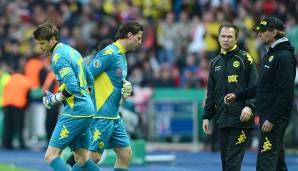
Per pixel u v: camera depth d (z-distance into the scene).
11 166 46.03
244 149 28.83
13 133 61.25
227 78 28.95
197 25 68.25
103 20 73.00
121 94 29.23
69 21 75.00
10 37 74.75
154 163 48.28
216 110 29.42
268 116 27.06
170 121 60.59
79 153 28.08
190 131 60.28
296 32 62.91
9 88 60.66
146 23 72.00
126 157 29.61
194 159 50.78
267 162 27.22
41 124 63.03
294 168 43.81
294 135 57.50
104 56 28.72
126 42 29.20
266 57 27.47
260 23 27.42
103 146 28.91
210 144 58.28
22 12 79.38
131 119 51.88
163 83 63.34
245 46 61.53
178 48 70.12
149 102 60.56
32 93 62.59
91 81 28.19
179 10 76.88
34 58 64.94
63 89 26.81
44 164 47.38
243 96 28.20
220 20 66.94
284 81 26.77
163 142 60.59
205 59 62.44
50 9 76.62
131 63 65.81
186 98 60.34
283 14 66.00
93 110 27.52
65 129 27.06
